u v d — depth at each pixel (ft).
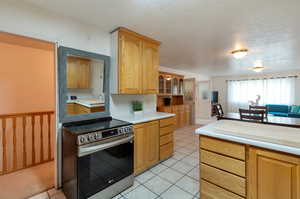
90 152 5.01
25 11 5.32
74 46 6.55
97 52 7.30
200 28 7.14
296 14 5.83
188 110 19.25
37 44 7.71
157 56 9.07
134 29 7.29
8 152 8.85
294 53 11.32
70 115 6.35
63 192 5.98
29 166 7.98
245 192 4.32
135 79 7.82
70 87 6.35
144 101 10.27
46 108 10.50
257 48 10.15
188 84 19.83
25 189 6.12
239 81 23.41
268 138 4.18
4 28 4.95
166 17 6.14
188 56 12.33
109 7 5.50
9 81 9.20
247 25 6.81
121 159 6.07
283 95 19.83
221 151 4.76
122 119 7.55
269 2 5.06
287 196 3.69
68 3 5.30
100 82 7.38
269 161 3.92
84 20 6.55
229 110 24.22
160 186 6.41
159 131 8.45
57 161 6.14
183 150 10.59
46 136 9.84
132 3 5.22
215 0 4.97
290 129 5.16
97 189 5.28
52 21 5.93
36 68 10.14
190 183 6.62
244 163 4.33
